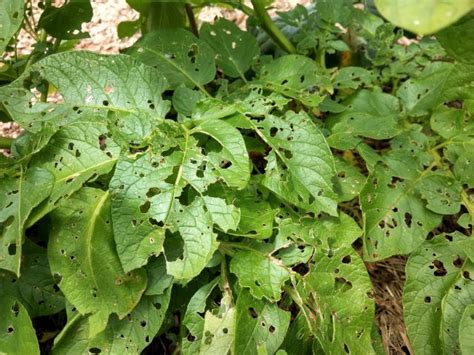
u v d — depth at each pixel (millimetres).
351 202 292
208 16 429
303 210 253
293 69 289
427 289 240
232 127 234
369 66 356
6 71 288
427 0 121
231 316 222
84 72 248
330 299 231
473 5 117
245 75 322
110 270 218
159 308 224
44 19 286
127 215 209
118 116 236
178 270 204
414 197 258
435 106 287
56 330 257
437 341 232
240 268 226
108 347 221
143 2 325
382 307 273
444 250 246
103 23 417
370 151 273
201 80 291
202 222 210
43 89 272
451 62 323
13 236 206
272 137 245
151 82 254
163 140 226
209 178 218
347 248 237
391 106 302
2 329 217
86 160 227
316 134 241
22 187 216
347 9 332
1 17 238
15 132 356
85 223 222
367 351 227
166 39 296
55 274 215
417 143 281
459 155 271
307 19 341
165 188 213
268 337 218
